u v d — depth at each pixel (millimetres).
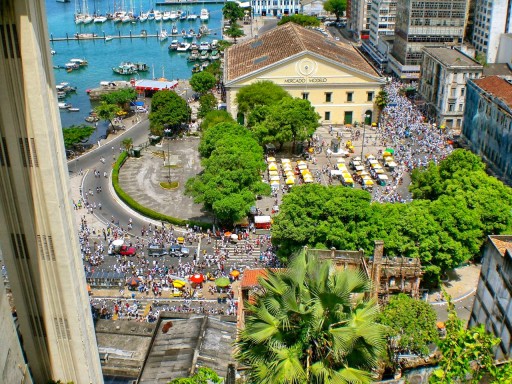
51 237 58000
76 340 62688
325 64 173500
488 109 145250
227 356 70312
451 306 36750
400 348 59500
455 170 111250
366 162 151625
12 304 80188
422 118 183125
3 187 56500
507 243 72688
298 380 32062
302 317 33438
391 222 94250
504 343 67375
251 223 122875
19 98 52812
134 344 80125
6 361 38500
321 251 80812
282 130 151375
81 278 62344
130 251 112750
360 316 34531
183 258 111750
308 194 96438
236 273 103750
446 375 33656
